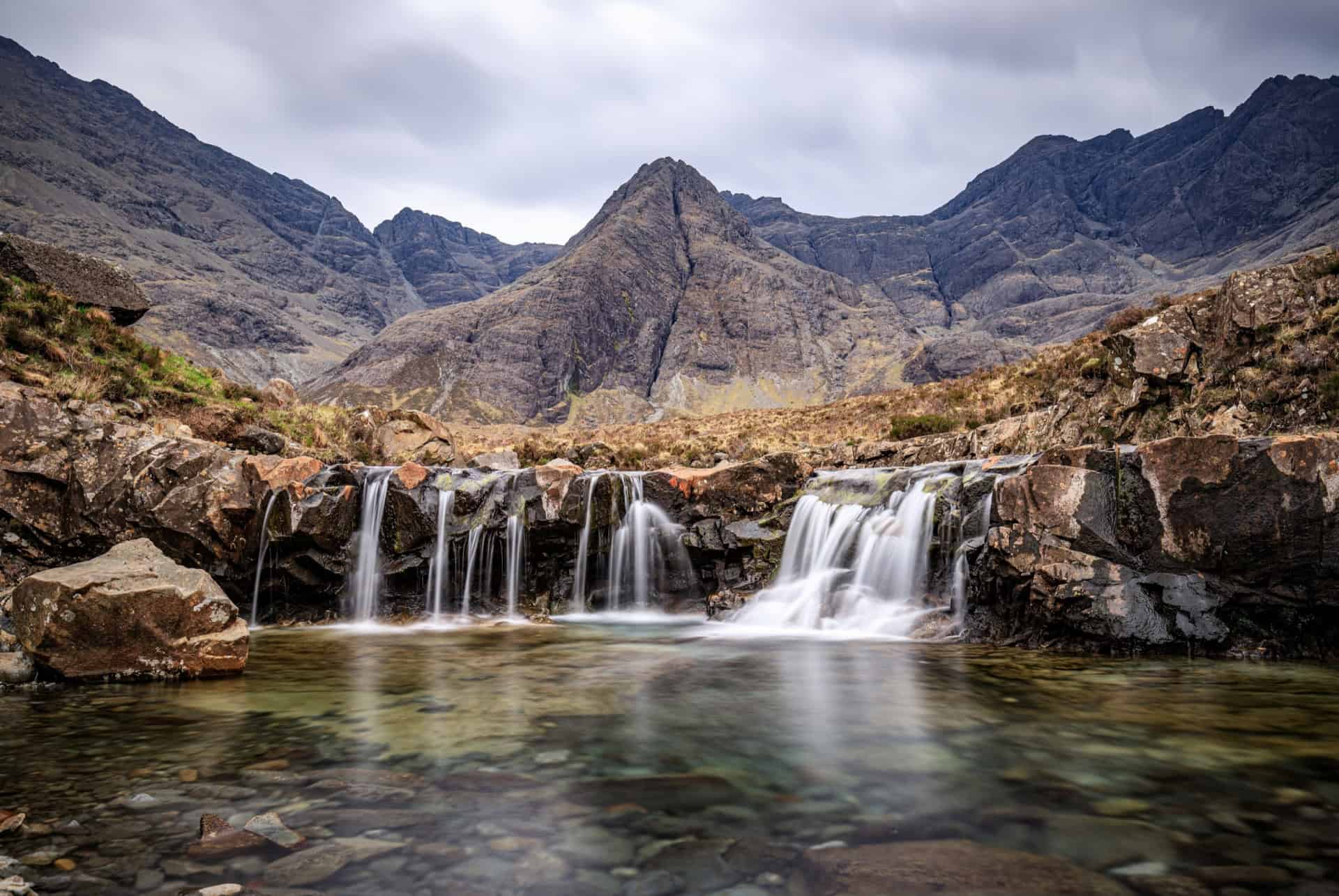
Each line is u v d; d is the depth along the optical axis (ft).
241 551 51.11
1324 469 32.60
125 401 57.52
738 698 26.61
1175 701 25.76
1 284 63.87
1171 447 35.37
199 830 13.92
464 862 12.64
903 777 17.57
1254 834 14.19
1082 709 24.58
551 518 56.75
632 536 59.00
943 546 45.21
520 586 58.13
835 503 54.19
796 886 11.79
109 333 69.26
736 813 15.17
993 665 33.37
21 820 14.10
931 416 108.88
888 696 26.89
